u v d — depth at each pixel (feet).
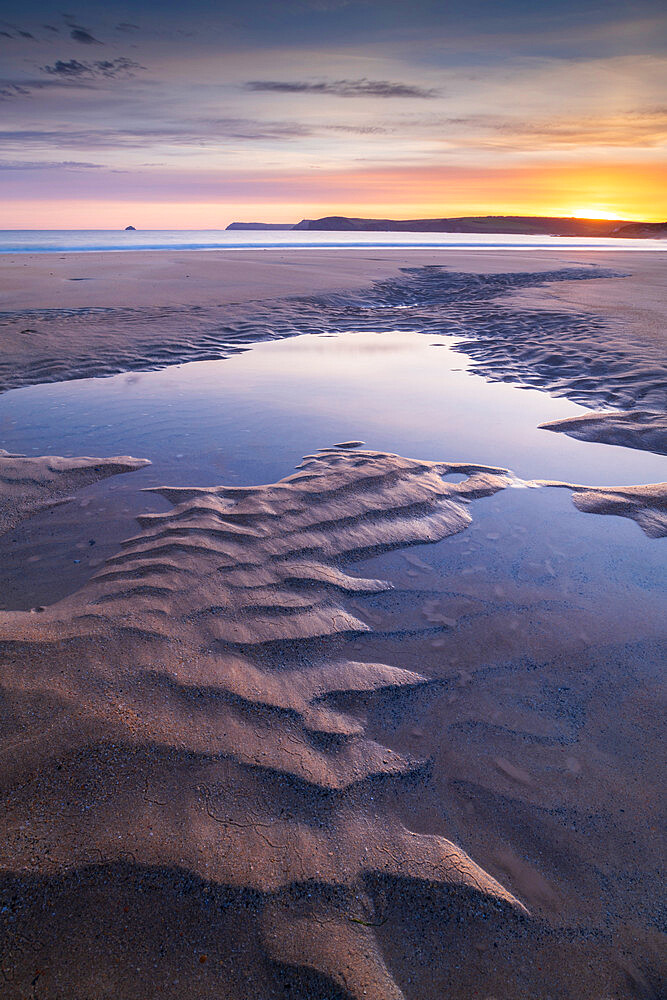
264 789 5.74
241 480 13.55
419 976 4.40
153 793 5.57
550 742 6.59
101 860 4.91
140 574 9.35
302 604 8.82
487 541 11.16
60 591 9.00
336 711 6.89
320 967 4.37
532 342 28.37
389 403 20.01
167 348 27.63
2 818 5.21
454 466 14.65
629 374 21.97
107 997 4.09
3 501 12.41
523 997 4.32
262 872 4.96
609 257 85.51
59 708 6.45
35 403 19.62
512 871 5.20
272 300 41.55
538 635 8.44
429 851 5.32
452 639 8.31
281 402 20.03
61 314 34.76
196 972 4.27
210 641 7.80
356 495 12.53
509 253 95.04
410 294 49.39
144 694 6.77
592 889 5.07
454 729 6.74
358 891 4.93
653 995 4.36
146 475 13.91
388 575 9.89
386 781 6.00
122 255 85.10
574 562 10.45
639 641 8.34
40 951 4.33
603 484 13.75
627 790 6.01
